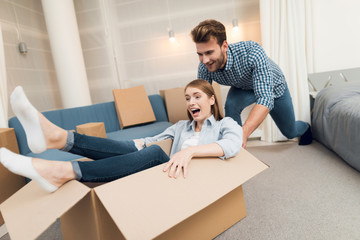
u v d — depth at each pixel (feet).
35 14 8.59
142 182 2.29
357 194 4.03
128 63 9.30
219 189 2.39
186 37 8.82
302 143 7.20
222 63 4.13
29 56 8.10
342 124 5.40
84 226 2.57
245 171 2.71
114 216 1.87
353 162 4.93
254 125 3.63
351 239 2.95
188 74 9.04
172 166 2.52
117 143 3.22
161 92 8.92
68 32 7.79
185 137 3.96
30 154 5.29
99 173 2.56
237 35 8.39
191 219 2.74
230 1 8.33
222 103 8.82
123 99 7.66
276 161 6.09
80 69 8.11
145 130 6.74
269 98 3.81
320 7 7.64
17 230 1.76
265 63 3.90
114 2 9.03
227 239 3.18
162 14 8.83
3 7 7.25
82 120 7.13
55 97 9.15
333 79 7.56
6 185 4.39
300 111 7.48
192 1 8.59
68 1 7.84
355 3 7.43
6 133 4.69
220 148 2.80
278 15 7.32
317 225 3.31
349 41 7.64
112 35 9.21
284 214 3.67
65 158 4.81
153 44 9.05
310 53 7.60
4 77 5.39
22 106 2.34
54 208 1.94
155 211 2.00
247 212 3.83
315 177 4.89
